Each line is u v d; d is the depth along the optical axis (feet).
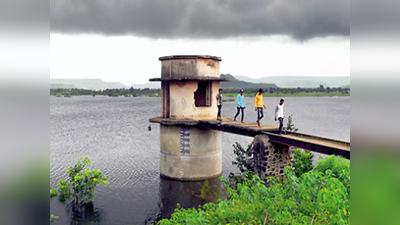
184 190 74.28
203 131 80.02
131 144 141.90
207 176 81.00
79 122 248.73
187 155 79.51
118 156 113.91
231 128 66.64
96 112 370.73
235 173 86.33
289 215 28.81
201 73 79.97
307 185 31.27
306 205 29.89
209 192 72.33
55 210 64.08
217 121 73.36
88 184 68.18
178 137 79.87
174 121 76.95
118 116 312.91
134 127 215.92
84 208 65.46
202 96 91.91
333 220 28.02
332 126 228.63
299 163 68.90
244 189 30.73
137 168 95.25
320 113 373.20
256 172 58.08
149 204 67.62
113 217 61.41
